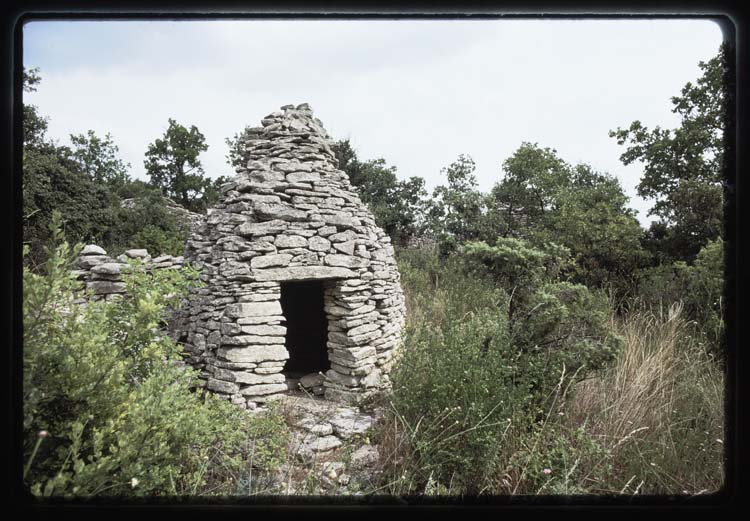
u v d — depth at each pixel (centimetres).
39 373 191
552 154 1120
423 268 1107
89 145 1583
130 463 201
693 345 418
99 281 480
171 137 2023
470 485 288
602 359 348
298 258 474
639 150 671
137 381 250
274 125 530
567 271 663
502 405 314
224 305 451
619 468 296
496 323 382
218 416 316
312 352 722
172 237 1229
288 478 289
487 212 1120
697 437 311
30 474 182
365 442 351
